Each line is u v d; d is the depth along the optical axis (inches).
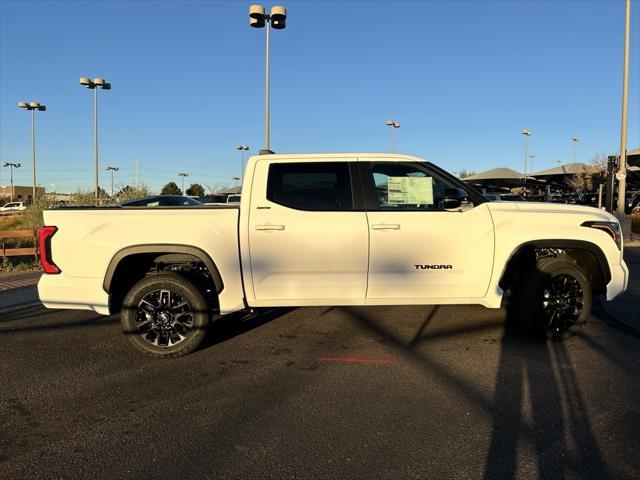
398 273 195.5
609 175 670.5
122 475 116.0
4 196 3282.5
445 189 197.5
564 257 209.3
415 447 126.2
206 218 191.2
